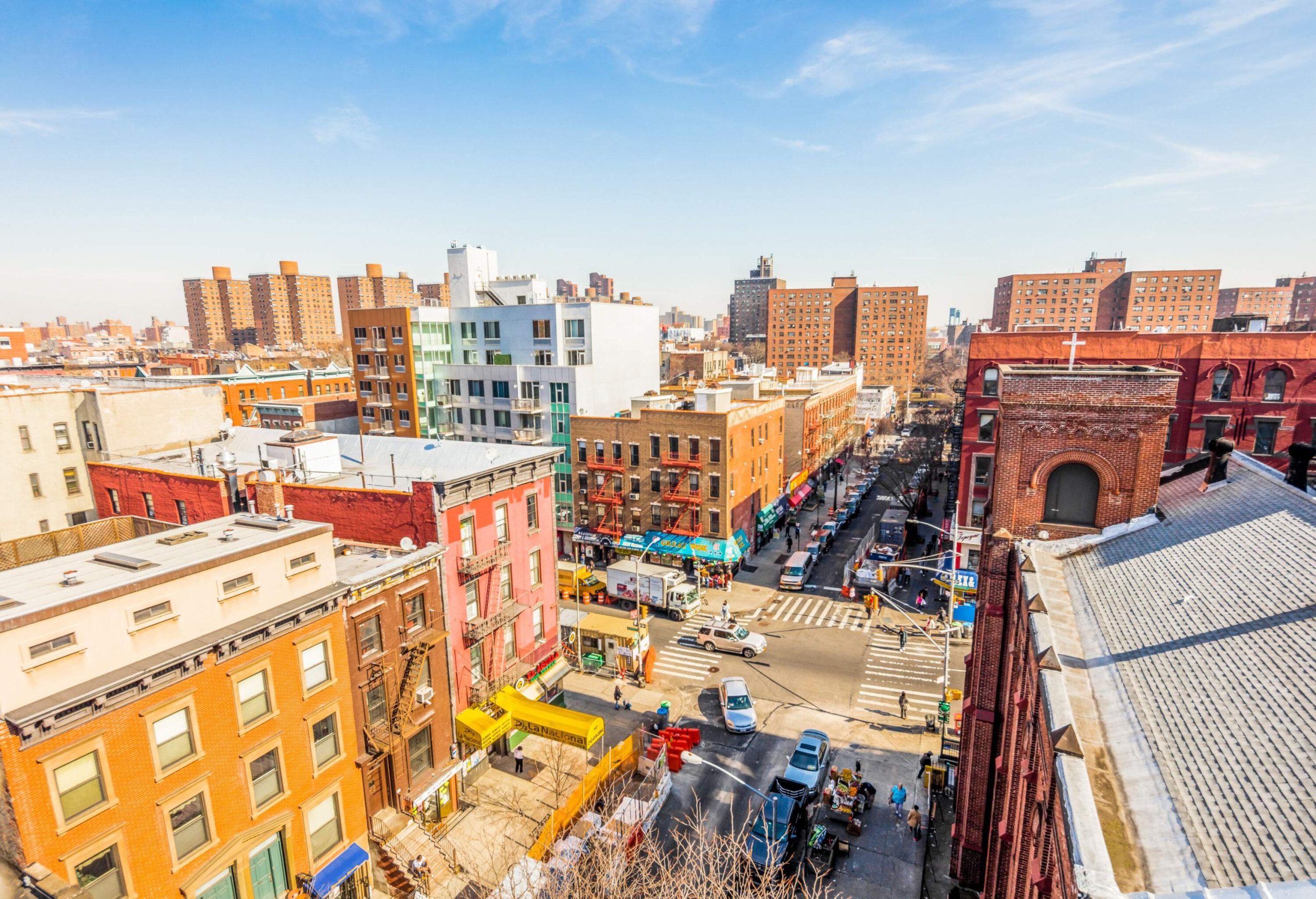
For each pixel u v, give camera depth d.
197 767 17.31
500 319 63.56
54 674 14.55
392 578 23.27
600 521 55.38
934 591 48.72
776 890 19.42
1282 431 39.28
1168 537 17.06
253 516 21.94
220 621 17.91
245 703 18.58
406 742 24.12
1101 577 16.72
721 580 50.09
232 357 132.50
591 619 38.84
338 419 71.75
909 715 32.88
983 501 45.09
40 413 35.31
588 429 54.44
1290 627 10.86
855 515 68.94
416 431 65.12
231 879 18.44
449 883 22.77
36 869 13.98
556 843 22.44
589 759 29.78
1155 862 8.22
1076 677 12.83
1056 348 42.66
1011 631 19.77
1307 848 7.21
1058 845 10.41
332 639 21.00
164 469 33.56
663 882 17.67
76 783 14.97
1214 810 8.48
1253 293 197.50
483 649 28.70
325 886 20.22
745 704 32.38
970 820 22.03
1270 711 9.44
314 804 20.56
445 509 26.12
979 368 44.22
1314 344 38.09
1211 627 12.22
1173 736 10.15
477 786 28.14
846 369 124.81
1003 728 20.23
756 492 56.91
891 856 23.94
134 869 16.02
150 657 16.27
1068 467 19.44
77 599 14.91
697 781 28.20
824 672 37.38
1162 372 18.05
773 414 60.28
